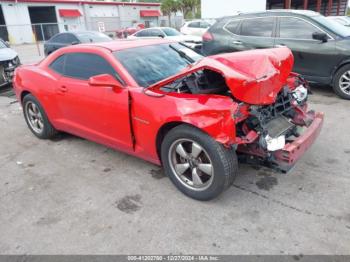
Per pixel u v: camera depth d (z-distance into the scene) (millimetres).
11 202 3154
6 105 6914
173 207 2922
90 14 36156
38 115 4617
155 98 2939
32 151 4371
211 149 2635
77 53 3854
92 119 3682
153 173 3562
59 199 3158
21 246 2539
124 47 3676
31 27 31578
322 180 3217
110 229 2674
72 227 2725
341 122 4777
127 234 2604
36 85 4312
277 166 2789
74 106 3834
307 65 6180
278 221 2645
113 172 3637
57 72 4117
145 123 3061
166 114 2830
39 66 4445
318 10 26375
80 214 2898
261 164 2902
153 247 2451
